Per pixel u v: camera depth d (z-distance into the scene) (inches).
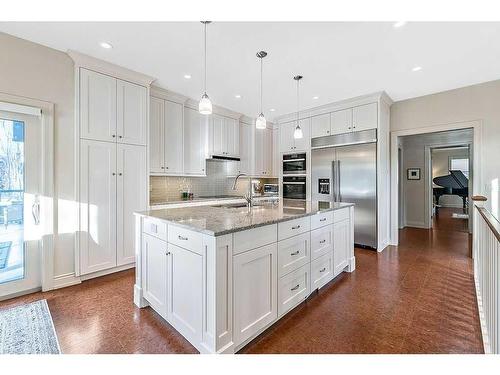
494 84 133.4
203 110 88.4
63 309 85.1
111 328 73.9
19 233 96.2
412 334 71.2
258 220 71.8
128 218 120.8
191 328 64.6
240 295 63.6
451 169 394.6
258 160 213.9
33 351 63.7
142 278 85.7
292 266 81.8
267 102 168.7
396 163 168.2
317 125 181.9
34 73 96.0
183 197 174.1
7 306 87.1
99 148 111.1
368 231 157.1
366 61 110.7
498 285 52.4
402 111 165.5
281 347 65.9
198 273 62.2
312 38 92.4
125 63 112.7
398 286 103.7
